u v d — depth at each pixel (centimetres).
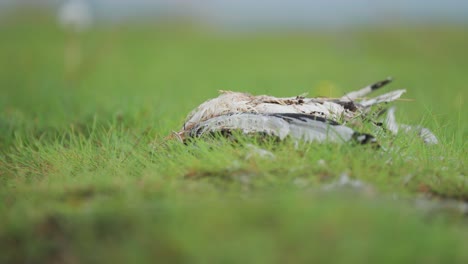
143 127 1262
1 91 2239
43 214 712
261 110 983
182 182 815
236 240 623
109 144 1110
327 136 881
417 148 960
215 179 820
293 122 918
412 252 609
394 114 1195
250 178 812
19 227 684
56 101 1856
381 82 1167
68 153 1062
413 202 773
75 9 2783
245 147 902
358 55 4066
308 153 871
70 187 820
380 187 795
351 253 602
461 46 4294
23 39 4478
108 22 5616
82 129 1319
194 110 1058
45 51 3844
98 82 2725
